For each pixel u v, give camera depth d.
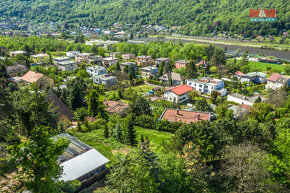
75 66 110.12
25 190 19.59
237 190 27.14
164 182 22.66
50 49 153.00
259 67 123.38
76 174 23.69
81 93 63.91
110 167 26.38
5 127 28.28
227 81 92.81
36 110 29.70
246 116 59.06
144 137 43.97
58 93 59.50
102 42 180.38
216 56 117.00
